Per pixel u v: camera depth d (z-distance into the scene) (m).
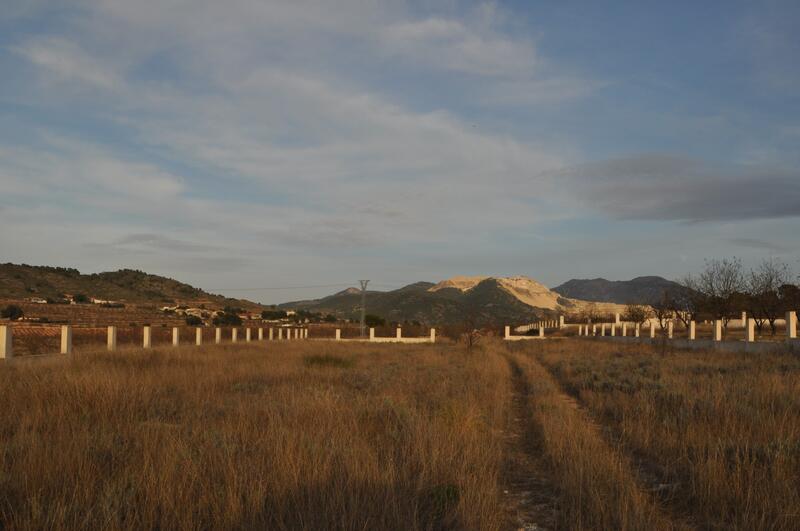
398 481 6.83
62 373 13.88
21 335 33.16
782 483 6.59
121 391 12.37
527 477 8.39
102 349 26.00
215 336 48.56
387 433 9.66
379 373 21.06
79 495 6.06
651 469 8.43
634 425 10.80
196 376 17.81
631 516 5.85
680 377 17.39
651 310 73.19
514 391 19.14
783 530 5.63
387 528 5.54
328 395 12.41
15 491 6.29
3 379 13.52
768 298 42.56
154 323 64.25
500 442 10.16
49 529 5.34
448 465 7.53
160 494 6.01
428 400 14.09
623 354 32.03
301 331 68.31
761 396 12.16
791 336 26.17
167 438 8.36
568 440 9.33
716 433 9.53
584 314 113.50
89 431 9.34
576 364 26.20
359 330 75.44
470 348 39.16
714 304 50.22
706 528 6.08
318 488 6.43
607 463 7.83
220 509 5.86
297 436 8.45
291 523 5.68
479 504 6.21
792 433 8.93
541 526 6.33
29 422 9.53
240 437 8.97
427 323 163.75
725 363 22.02
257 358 26.05
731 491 6.66
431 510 6.18
